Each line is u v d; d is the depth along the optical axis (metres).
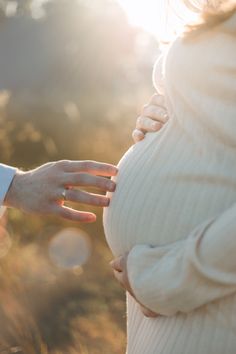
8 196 2.10
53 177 2.02
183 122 1.70
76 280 4.92
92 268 5.25
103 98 13.70
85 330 3.98
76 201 1.98
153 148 1.80
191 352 1.65
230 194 1.62
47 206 2.03
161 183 1.72
